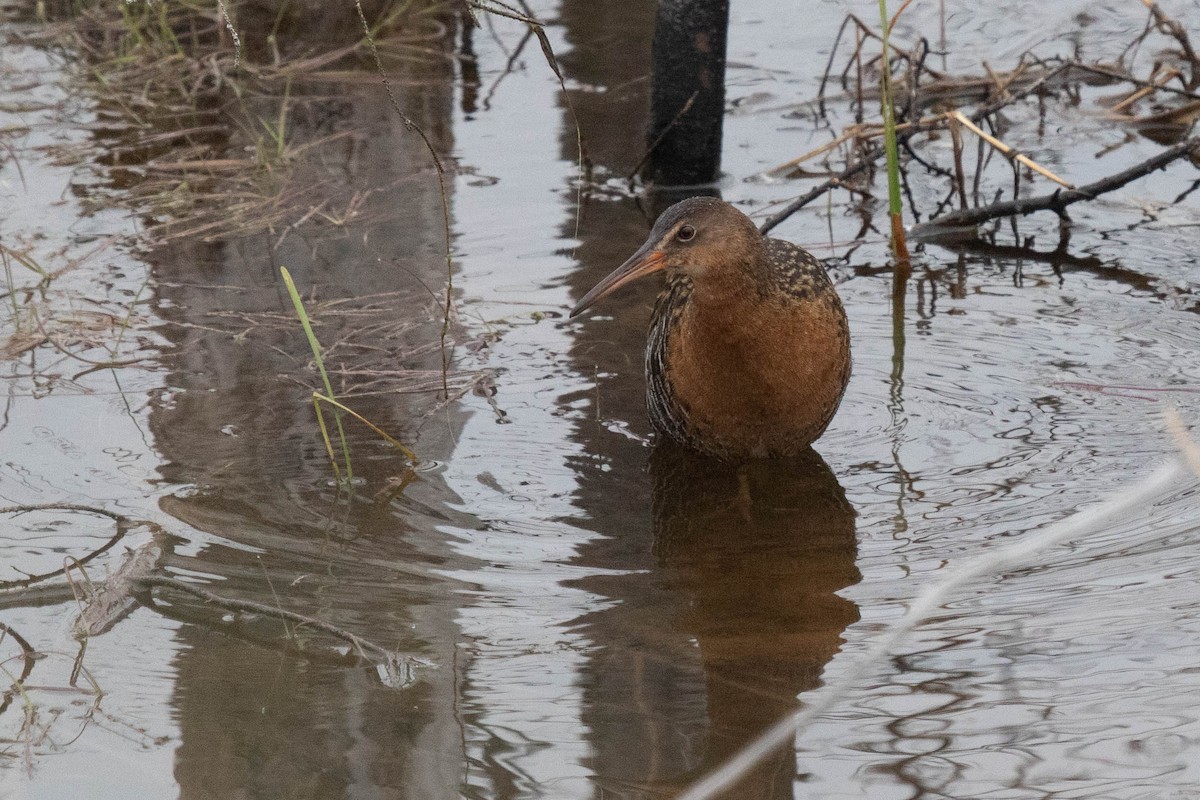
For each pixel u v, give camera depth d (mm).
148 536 8766
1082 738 6691
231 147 15219
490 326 11734
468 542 8812
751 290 9305
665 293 10445
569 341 11594
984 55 16766
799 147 15148
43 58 17359
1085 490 9078
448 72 17031
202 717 7117
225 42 17516
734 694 7199
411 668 7477
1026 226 13430
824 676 7340
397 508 9219
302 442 10062
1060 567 8258
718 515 9172
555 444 10125
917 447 9891
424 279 12539
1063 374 10703
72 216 13727
